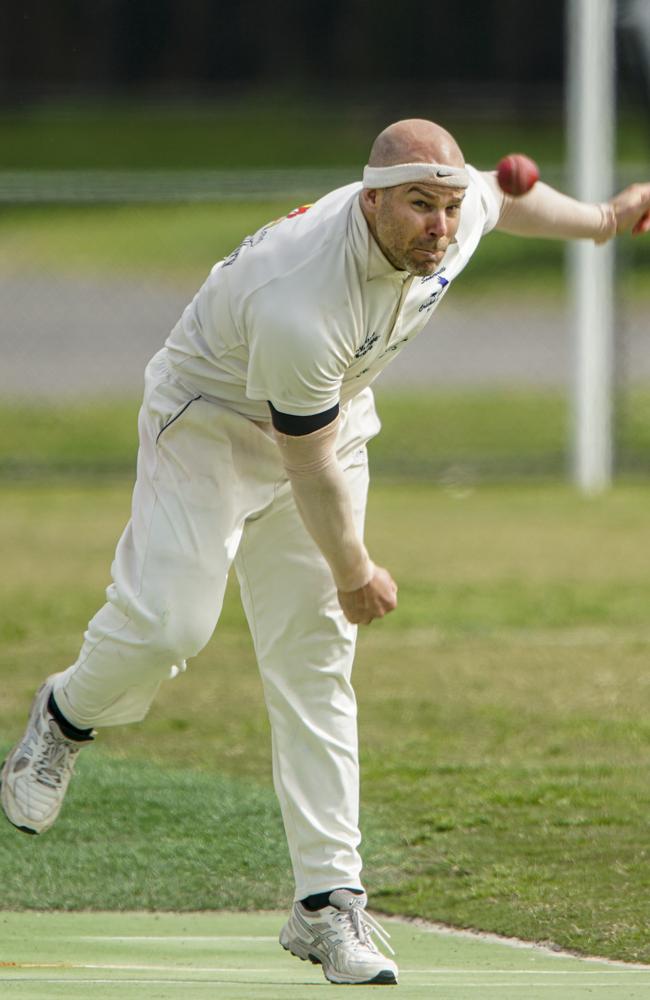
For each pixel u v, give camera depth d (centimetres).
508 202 1505
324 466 1320
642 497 4425
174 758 2205
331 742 1437
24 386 6153
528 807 1964
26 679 2605
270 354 1265
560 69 14175
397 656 2781
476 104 13762
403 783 2072
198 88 14225
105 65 14150
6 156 12275
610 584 3341
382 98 13938
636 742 2264
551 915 1608
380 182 1231
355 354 1302
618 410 5409
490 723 2370
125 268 8856
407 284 1297
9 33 14038
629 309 7569
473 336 7256
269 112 13512
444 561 3575
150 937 1574
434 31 14275
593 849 1802
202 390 1387
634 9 6000
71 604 3158
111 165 12125
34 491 4578
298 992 1325
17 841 1864
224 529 1391
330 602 1430
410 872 1766
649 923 1564
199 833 1900
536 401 5922
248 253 1297
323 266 1258
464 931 1605
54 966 1423
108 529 3975
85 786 2041
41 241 9425
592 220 1579
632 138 11175
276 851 1853
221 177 5144
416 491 4594
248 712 2445
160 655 1398
